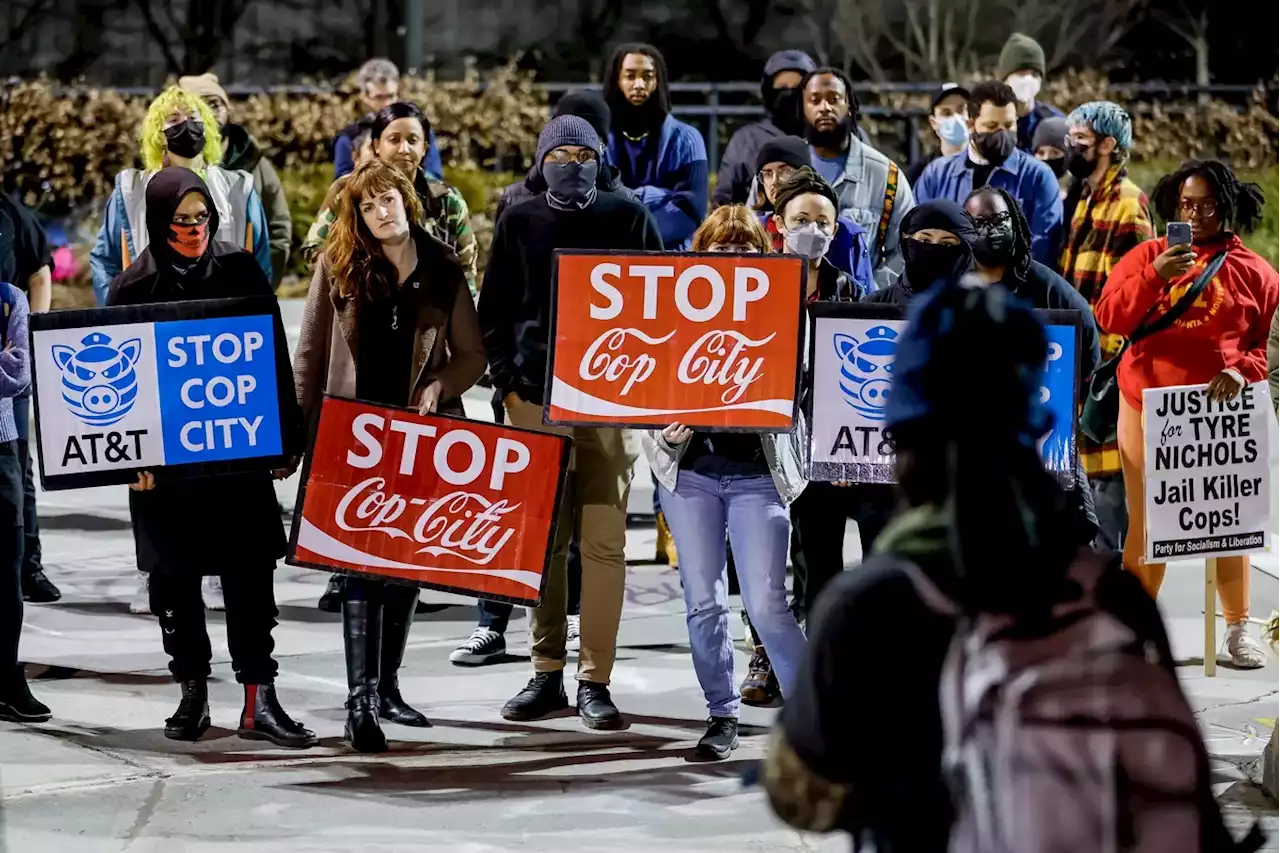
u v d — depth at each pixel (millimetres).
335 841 6094
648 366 6973
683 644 8742
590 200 7551
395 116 9180
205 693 7301
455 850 6020
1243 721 7457
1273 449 11531
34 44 30297
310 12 30625
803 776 3168
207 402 7035
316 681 8117
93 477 6953
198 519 7109
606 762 6984
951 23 29000
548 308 7566
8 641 7398
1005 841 2998
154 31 30281
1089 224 9664
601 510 7438
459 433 7035
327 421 6996
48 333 6879
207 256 7129
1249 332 8078
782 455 6953
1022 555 3105
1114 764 2998
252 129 19453
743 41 30734
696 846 6066
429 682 8117
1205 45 28266
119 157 19219
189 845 6055
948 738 3049
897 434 3252
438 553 7066
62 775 6766
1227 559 8266
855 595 3121
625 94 10133
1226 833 3117
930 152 21594
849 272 8047
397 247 7035
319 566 7016
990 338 3203
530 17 31000
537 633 7629
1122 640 3066
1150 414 7898
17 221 9039
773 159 8648
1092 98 21781
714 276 6934
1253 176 20016
